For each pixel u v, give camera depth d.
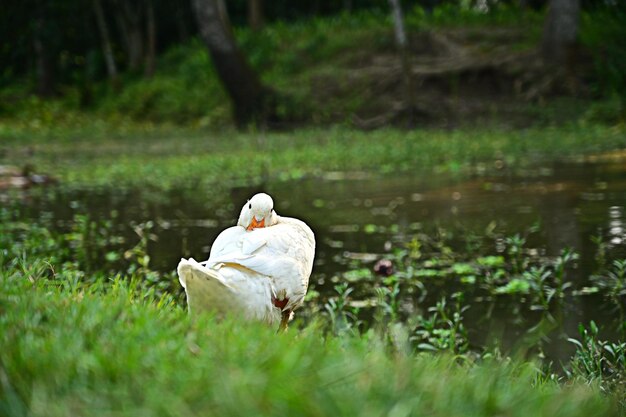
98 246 11.87
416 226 12.99
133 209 15.48
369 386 3.38
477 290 9.27
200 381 3.31
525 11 39.97
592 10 38.66
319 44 39.22
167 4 51.69
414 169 20.39
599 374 6.12
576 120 29.09
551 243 11.35
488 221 13.07
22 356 3.52
